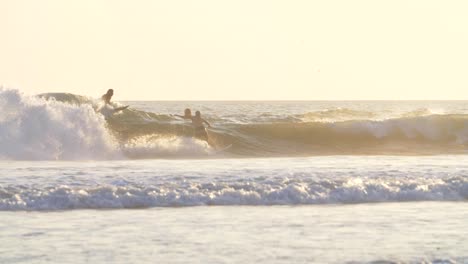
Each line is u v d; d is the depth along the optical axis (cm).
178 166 8694
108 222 5541
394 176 7494
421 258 4462
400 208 6238
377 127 12569
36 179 7150
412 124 12738
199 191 6600
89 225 5419
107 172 7794
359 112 18038
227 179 7125
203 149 11231
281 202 6481
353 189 6744
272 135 12181
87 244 4812
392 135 12562
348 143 12331
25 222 5516
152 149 10906
